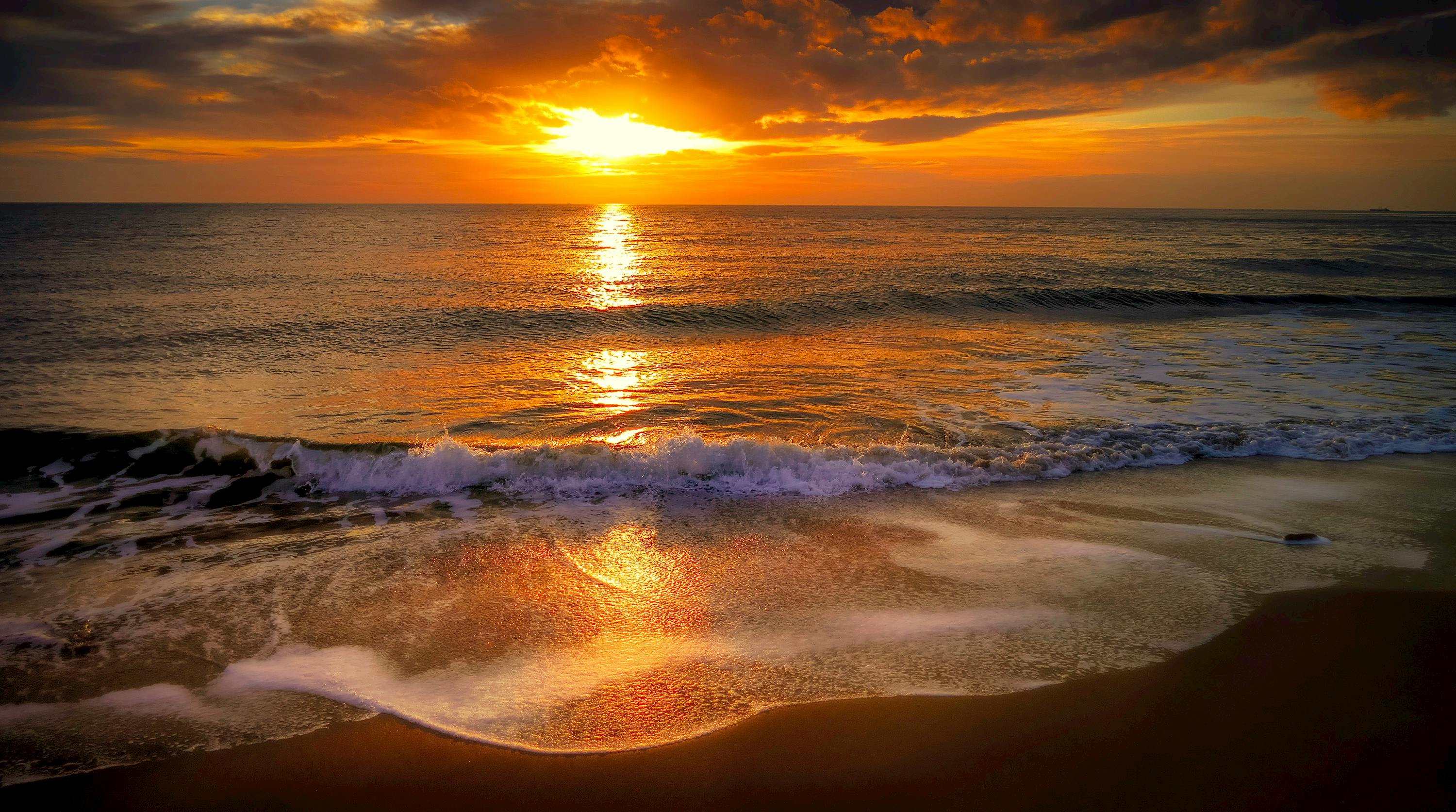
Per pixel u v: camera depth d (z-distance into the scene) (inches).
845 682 125.0
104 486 229.0
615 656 134.3
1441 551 177.5
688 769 104.5
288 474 236.1
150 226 2059.5
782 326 547.2
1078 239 1726.1
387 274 842.2
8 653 134.4
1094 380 369.7
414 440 270.5
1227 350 445.1
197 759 107.2
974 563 173.6
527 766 105.3
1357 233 2140.7
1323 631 140.7
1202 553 177.3
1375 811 95.4
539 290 712.4
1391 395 334.3
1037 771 103.3
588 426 294.0
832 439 277.9
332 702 120.6
